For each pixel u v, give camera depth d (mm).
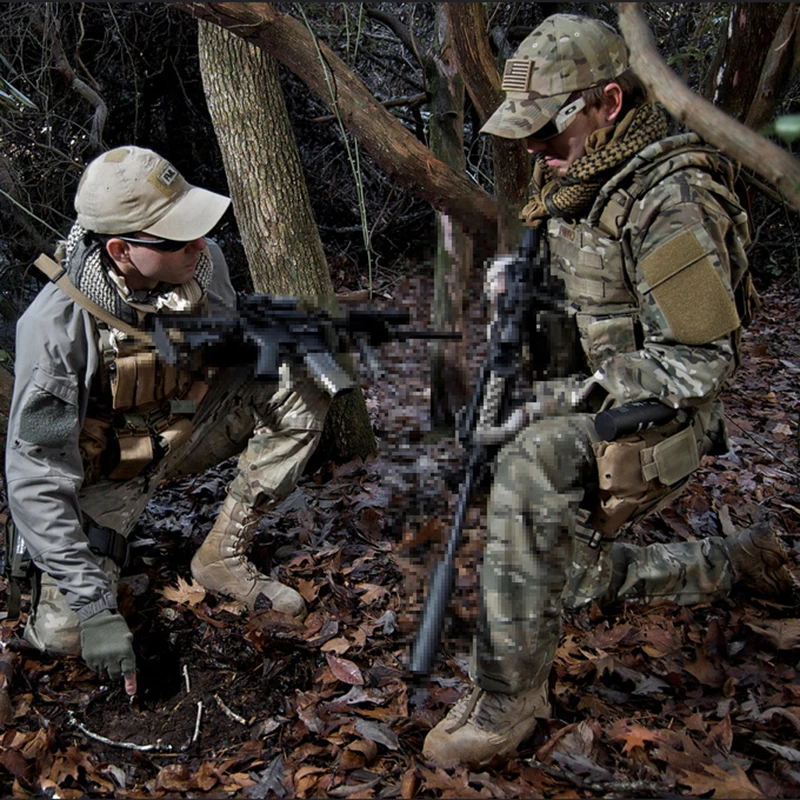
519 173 3014
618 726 2006
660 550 2535
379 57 6480
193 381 2314
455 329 2693
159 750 2033
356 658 2342
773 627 2369
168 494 3330
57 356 2061
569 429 1909
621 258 1905
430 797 1846
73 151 5680
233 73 3156
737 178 1945
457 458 3059
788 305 6508
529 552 1834
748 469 3623
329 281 3430
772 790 1807
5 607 2531
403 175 2727
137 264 2057
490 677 1863
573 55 1857
